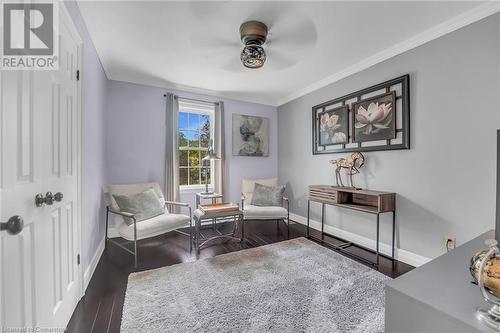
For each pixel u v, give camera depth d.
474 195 1.89
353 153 2.91
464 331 0.61
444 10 1.85
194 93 3.80
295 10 1.85
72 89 1.59
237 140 4.17
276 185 4.14
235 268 2.23
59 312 1.32
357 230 2.91
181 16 1.91
